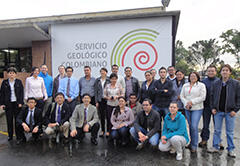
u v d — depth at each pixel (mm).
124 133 3555
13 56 8812
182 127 3074
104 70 4180
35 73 4180
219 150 3361
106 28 6312
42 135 4312
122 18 6180
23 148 3523
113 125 3746
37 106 4227
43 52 6746
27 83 4227
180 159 2982
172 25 6016
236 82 3018
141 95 4281
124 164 2844
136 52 6188
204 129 3607
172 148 3254
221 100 3148
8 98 3898
